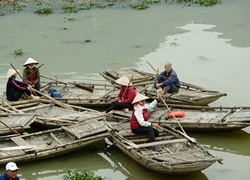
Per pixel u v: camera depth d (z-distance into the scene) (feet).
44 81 54.49
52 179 34.86
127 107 43.52
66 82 51.62
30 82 47.91
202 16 86.89
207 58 62.44
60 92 50.60
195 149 35.53
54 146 36.19
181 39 71.92
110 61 62.18
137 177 34.91
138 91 47.75
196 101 44.96
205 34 74.43
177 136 37.81
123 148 36.58
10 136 37.91
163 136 38.40
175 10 92.84
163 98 45.70
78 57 64.39
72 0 102.37
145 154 35.17
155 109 44.24
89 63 61.62
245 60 61.11
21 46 70.38
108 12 92.79
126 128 39.65
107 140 40.86
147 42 70.85
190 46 68.03
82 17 88.84
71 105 45.50
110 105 46.70
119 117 42.29
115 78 51.26
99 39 73.26
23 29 80.79
